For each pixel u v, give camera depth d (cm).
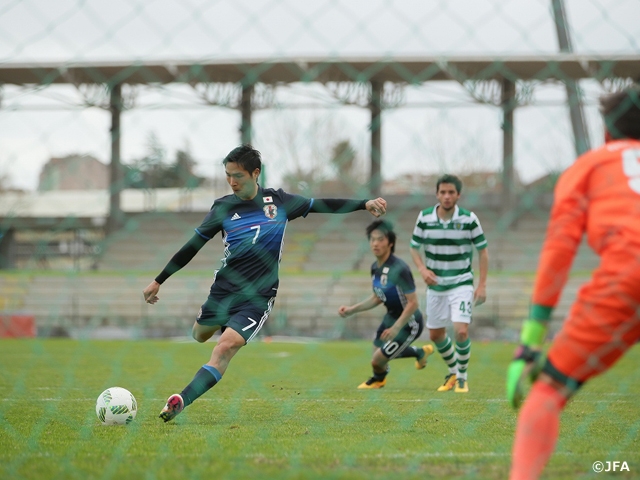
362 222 9006
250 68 8031
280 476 1167
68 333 7438
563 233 1005
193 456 1344
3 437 1571
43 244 8681
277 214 1891
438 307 2739
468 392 2617
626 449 1447
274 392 2575
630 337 963
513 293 7412
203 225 1892
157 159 4159
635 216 970
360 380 3142
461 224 2683
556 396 993
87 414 1961
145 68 8031
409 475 1180
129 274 7631
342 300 7519
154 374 3366
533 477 990
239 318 1839
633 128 1054
